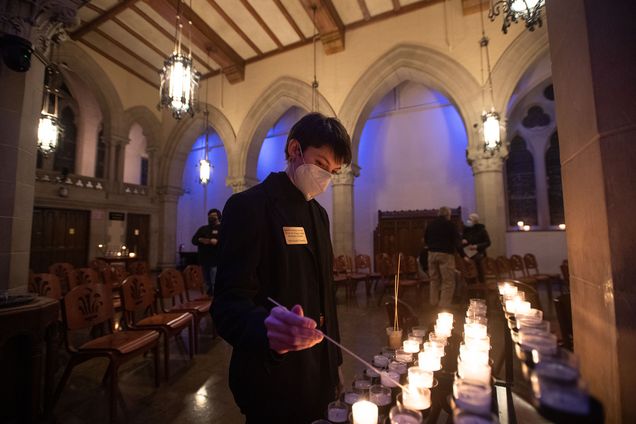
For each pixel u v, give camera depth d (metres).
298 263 1.15
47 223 9.84
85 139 12.70
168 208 12.36
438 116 10.28
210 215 6.40
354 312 5.98
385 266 6.66
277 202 1.17
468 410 0.65
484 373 0.93
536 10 3.73
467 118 7.47
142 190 12.09
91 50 10.39
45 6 3.29
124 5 8.30
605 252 0.87
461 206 9.74
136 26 9.14
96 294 3.02
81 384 3.20
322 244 1.29
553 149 9.55
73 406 2.78
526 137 9.88
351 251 8.69
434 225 5.80
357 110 8.73
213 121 11.14
